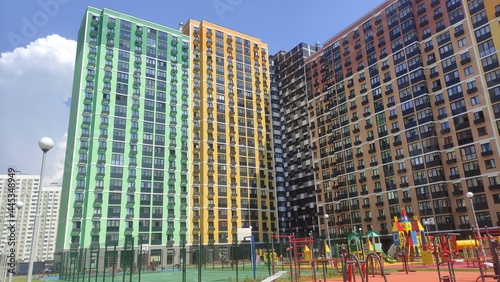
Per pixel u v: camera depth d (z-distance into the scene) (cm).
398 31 8606
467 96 7138
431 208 7238
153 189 9312
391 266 3778
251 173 10962
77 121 8869
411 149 7856
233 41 11938
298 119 12294
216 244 9594
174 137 10019
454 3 7631
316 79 11025
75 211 8306
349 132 9469
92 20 9806
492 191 6475
